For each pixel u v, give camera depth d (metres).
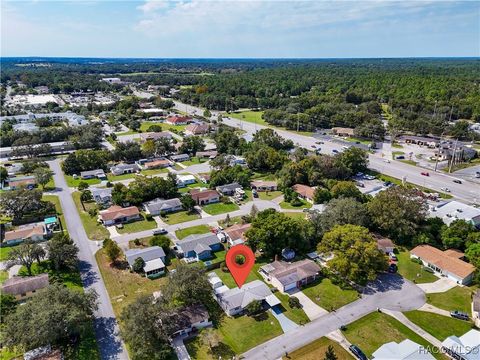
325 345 54.25
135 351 49.41
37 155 150.25
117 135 184.38
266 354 52.59
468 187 118.00
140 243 83.31
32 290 63.59
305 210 99.56
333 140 178.38
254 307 60.12
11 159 145.50
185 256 77.44
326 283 69.75
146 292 66.44
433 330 57.25
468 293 66.12
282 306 63.00
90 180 124.19
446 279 70.62
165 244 79.25
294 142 173.50
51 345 53.16
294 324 58.78
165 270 73.31
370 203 86.81
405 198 84.00
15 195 92.38
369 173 131.38
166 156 151.25
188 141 157.62
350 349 53.06
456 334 56.38
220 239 84.31
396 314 60.94
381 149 163.62
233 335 56.28
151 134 174.38
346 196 99.94
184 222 94.44
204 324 58.09
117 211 94.69
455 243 77.69
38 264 74.06
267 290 64.38
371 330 57.22
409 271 73.31
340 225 78.81
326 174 120.38
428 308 62.38
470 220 88.44
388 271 73.06
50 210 98.81
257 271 73.50
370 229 86.44
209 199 106.81
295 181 118.00
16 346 51.12
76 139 158.50
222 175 118.56
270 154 134.12
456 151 144.12
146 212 100.00
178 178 121.06
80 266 74.44
